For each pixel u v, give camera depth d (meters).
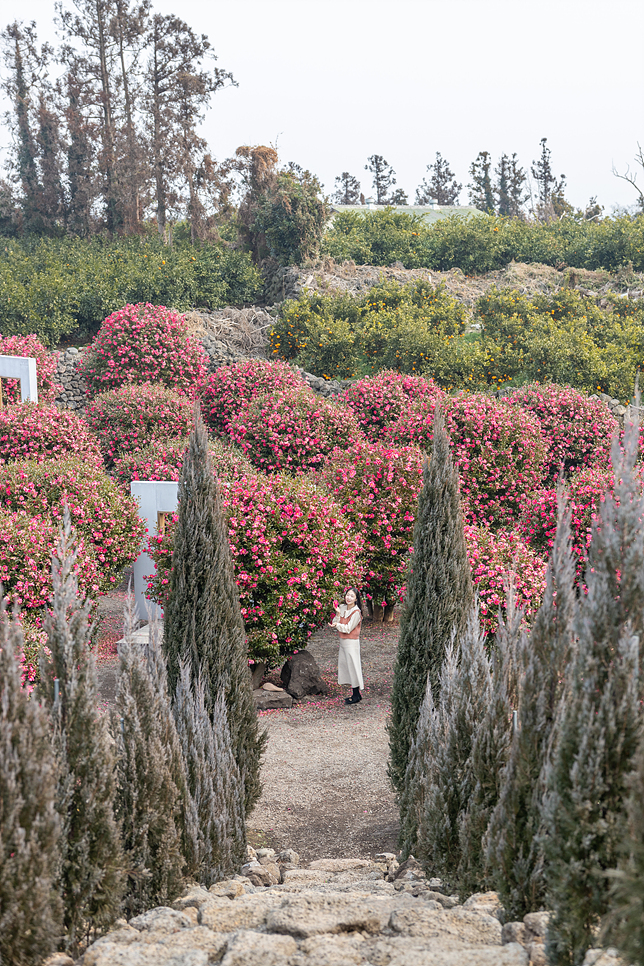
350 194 81.12
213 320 28.67
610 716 3.16
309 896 4.44
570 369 24.11
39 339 27.55
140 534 13.62
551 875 3.32
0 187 39.72
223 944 3.66
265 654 11.29
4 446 17.84
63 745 3.85
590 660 3.27
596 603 3.30
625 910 2.64
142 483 14.34
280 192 32.03
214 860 5.39
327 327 26.11
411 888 4.98
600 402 19.80
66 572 4.10
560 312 28.83
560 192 73.88
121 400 20.62
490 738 4.67
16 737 3.45
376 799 7.90
